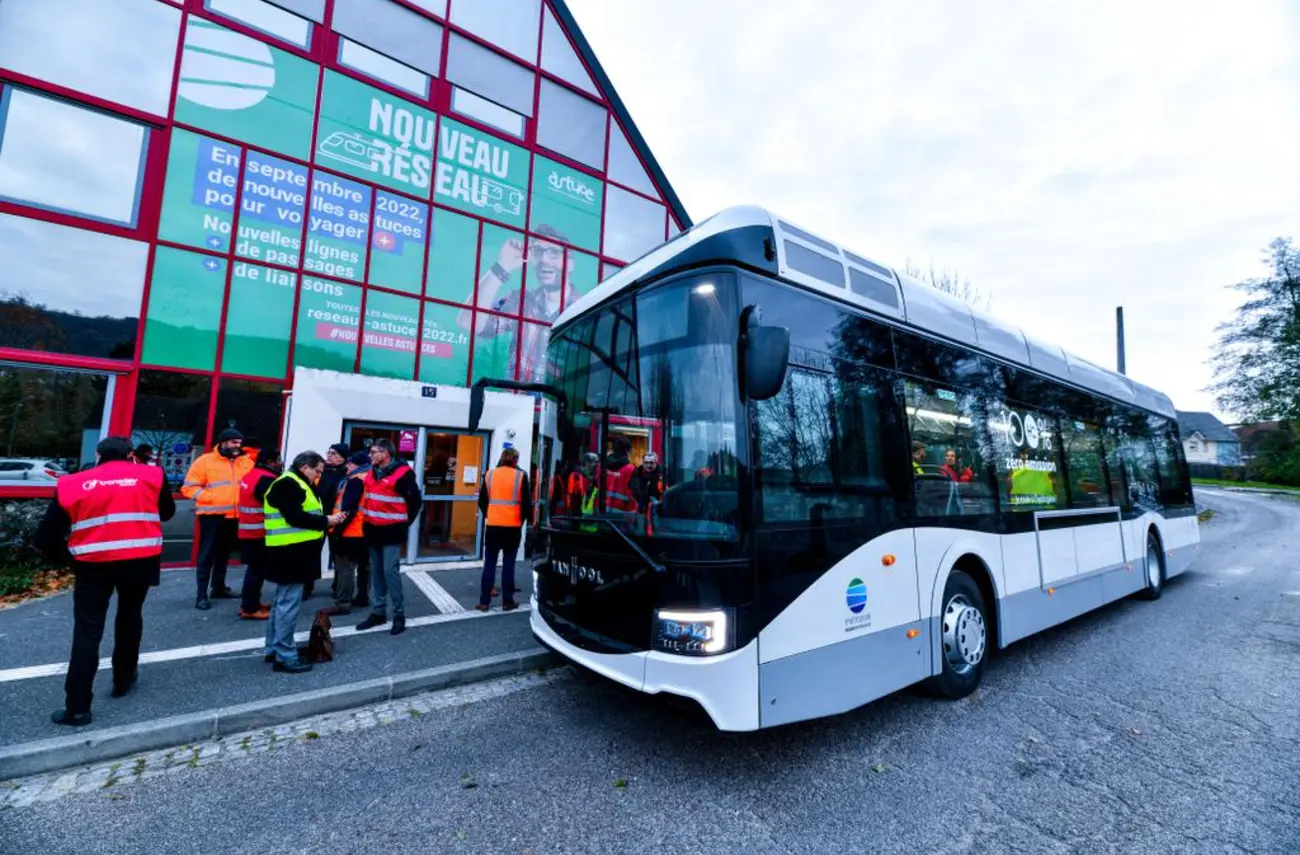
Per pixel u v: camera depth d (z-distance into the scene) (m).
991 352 5.15
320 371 8.09
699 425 3.14
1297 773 3.32
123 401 8.07
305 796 3.01
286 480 4.48
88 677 3.55
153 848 2.58
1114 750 3.59
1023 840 2.69
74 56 7.99
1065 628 6.48
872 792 3.09
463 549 9.48
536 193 12.10
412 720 3.93
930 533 4.08
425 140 10.76
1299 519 21.31
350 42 10.08
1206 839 2.71
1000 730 3.85
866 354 3.88
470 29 11.43
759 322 3.00
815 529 3.30
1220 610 7.34
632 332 3.63
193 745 3.54
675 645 2.95
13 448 7.44
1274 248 35.69
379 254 10.16
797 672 3.09
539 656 4.93
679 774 3.25
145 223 8.31
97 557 3.61
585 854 2.57
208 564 6.30
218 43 8.90
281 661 4.46
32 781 3.10
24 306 7.58
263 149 9.16
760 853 2.58
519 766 3.33
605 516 3.54
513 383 4.42
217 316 8.70
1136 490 7.59
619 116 13.41
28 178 7.71
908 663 3.76
